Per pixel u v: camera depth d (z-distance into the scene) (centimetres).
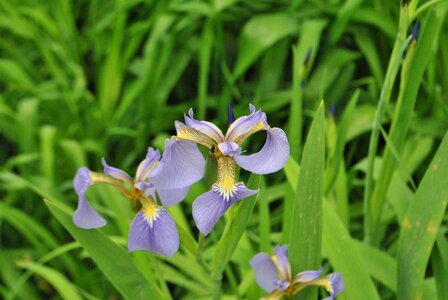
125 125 129
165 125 126
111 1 144
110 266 65
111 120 128
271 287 65
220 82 129
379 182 81
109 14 136
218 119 119
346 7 107
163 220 60
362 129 105
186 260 85
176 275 88
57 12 141
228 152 59
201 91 115
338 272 66
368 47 111
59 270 111
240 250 81
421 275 69
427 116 101
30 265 83
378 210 82
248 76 130
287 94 116
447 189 68
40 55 143
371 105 109
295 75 84
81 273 103
